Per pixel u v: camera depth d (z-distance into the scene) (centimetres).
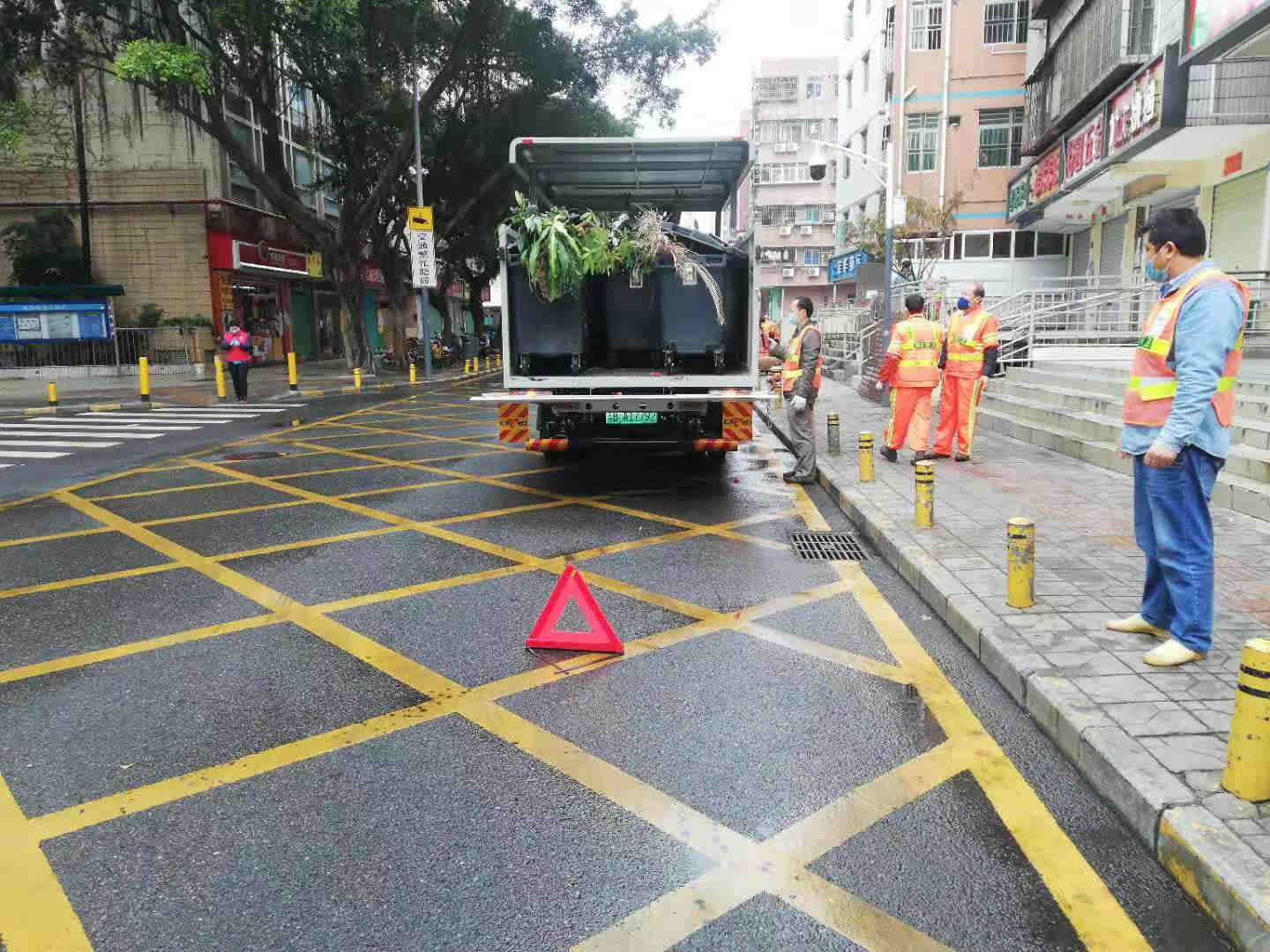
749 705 400
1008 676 410
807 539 707
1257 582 514
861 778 336
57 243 2645
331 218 3600
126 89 2677
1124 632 441
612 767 345
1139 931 251
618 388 820
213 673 439
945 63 2544
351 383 2352
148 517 782
